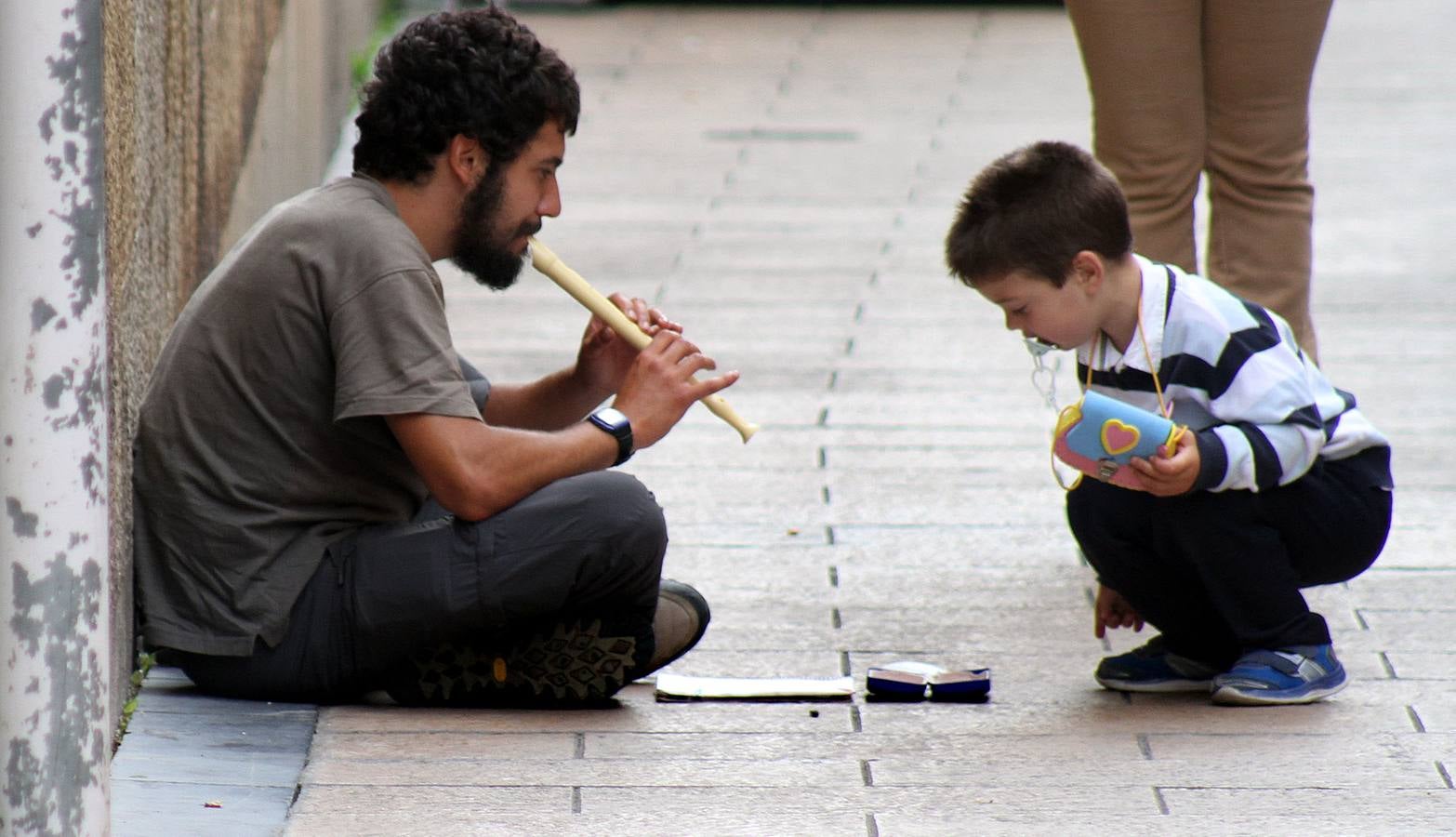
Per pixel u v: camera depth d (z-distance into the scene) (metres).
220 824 10.23
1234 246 16.38
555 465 11.98
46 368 8.52
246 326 11.99
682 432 19.55
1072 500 12.69
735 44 42.72
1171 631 12.93
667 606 12.84
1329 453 12.45
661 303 24.44
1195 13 15.50
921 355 22.39
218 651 12.13
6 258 8.44
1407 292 24.81
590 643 12.24
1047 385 21.31
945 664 13.60
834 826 10.45
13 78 8.34
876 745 11.84
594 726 12.14
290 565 12.16
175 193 14.79
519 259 12.64
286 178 24.42
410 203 12.21
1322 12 15.66
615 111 36.16
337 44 31.45
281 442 12.09
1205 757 11.58
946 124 35.25
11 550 8.59
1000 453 18.95
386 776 11.09
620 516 11.81
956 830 10.39
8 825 8.74
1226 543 12.21
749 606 14.80
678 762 11.45
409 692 12.43
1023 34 43.88
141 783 10.73
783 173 31.72
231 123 18.58
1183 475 11.59
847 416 20.12
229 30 18.42
